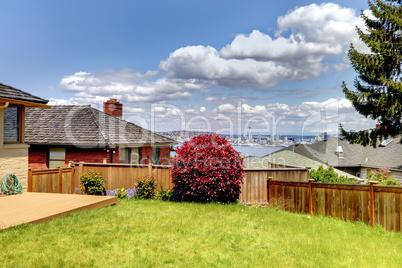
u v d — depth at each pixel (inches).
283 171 537.6
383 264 236.8
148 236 284.0
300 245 279.0
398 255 258.2
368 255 257.8
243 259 237.8
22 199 406.0
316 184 433.1
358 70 908.6
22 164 468.8
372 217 361.1
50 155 695.1
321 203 426.0
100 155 667.4
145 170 553.0
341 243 290.7
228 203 493.7
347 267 229.6
